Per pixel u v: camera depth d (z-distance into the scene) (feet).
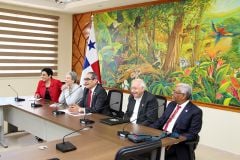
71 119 9.10
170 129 8.82
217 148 12.91
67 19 21.02
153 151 4.98
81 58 20.72
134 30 16.93
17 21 18.25
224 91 12.57
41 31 19.58
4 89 18.06
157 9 15.52
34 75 19.42
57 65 20.72
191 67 13.93
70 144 6.32
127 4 16.94
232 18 12.14
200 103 13.56
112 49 18.53
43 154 5.81
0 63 17.75
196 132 8.21
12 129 13.98
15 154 5.77
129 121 9.02
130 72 17.35
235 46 12.09
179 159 7.98
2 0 16.51
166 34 15.12
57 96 13.61
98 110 10.90
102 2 16.42
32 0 17.43
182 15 14.25
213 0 12.84
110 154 5.94
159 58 15.57
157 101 9.98
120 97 11.83
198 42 13.56
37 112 10.06
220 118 12.76
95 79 11.64
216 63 12.85
